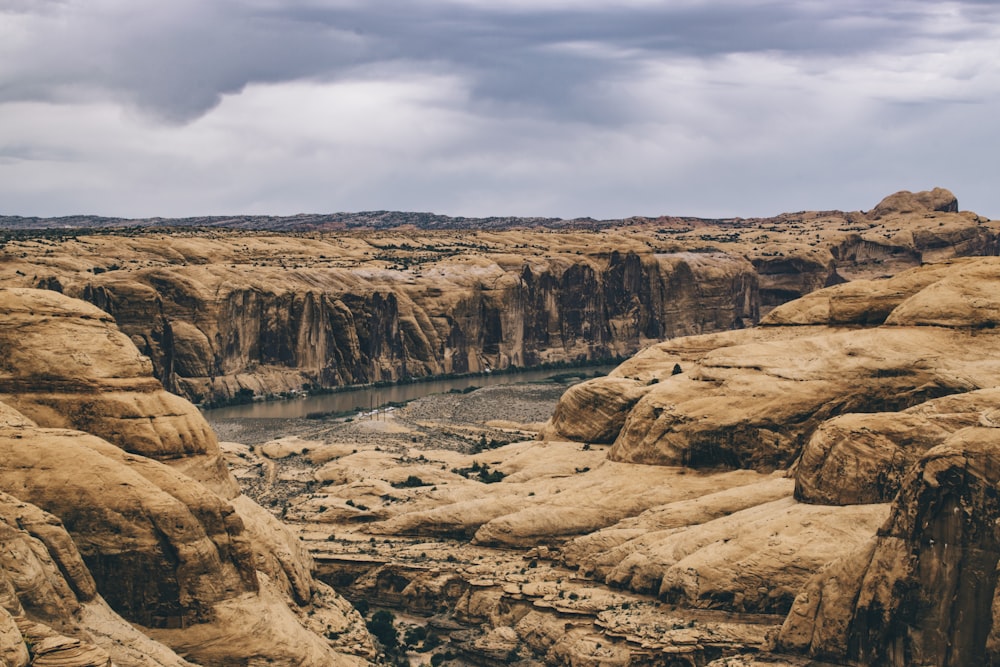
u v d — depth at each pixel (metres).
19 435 115.62
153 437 129.88
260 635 115.50
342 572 159.12
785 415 162.25
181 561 113.69
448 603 152.88
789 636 119.88
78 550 111.69
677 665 126.75
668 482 164.38
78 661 90.56
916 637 110.50
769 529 135.75
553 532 162.12
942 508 109.44
